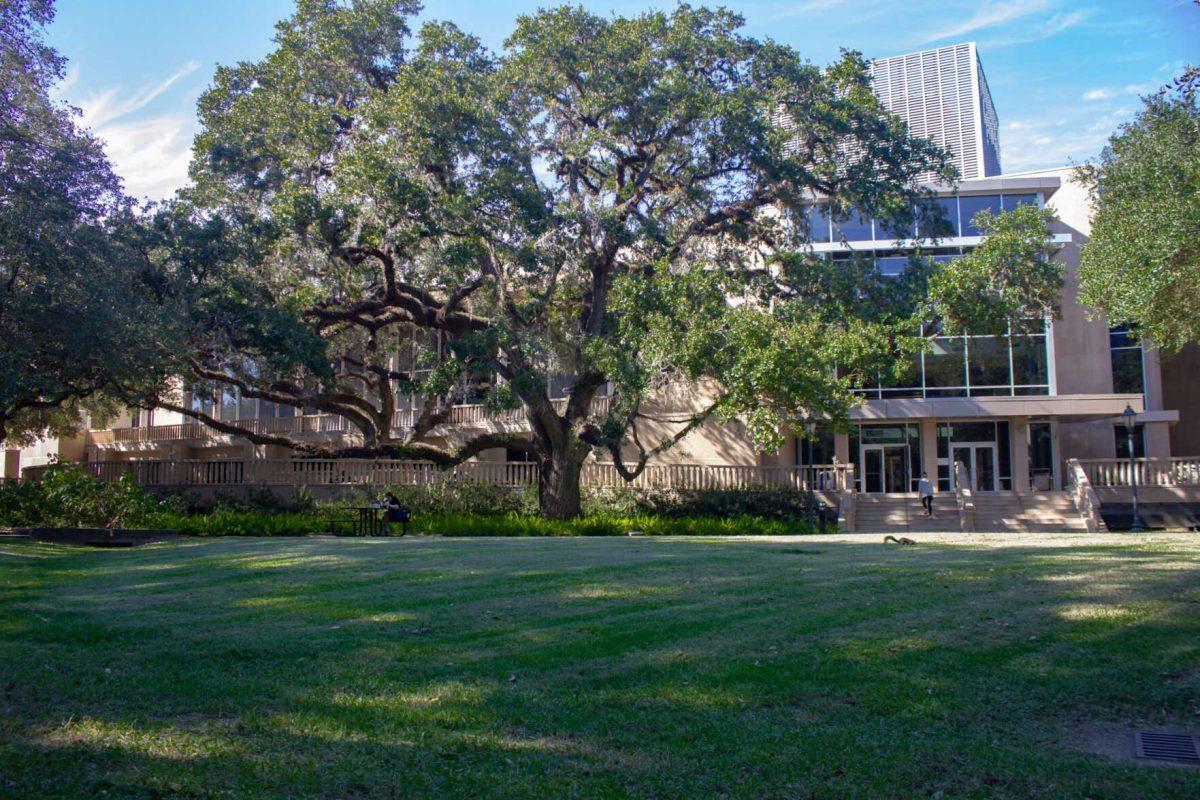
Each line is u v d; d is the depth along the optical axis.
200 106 27.53
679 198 27.31
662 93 25.28
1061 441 38.53
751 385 22.61
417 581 12.00
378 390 30.38
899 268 35.00
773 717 6.52
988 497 32.47
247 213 24.86
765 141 25.53
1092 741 6.05
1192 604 9.23
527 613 9.70
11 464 49.62
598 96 25.61
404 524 25.22
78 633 8.93
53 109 22.55
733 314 23.72
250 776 5.46
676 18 26.31
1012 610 9.30
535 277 26.28
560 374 31.06
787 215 29.94
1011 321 27.00
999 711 6.57
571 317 29.31
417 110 23.33
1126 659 7.57
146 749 5.84
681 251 27.53
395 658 7.96
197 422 44.59
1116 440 38.12
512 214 24.30
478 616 9.57
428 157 23.67
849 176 26.41
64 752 5.73
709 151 26.11
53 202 20.16
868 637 8.36
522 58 25.89
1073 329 38.12
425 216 23.50
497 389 26.03
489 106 25.09
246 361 27.33
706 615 9.41
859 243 35.19
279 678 7.42
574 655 7.97
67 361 21.70
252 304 24.52
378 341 31.30
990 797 5.21
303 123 25.02
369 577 12.38
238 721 6.42
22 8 20.56
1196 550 14.27
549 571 12.65
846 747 5.95
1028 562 12.73
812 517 28.55
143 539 22.86
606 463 34.22
